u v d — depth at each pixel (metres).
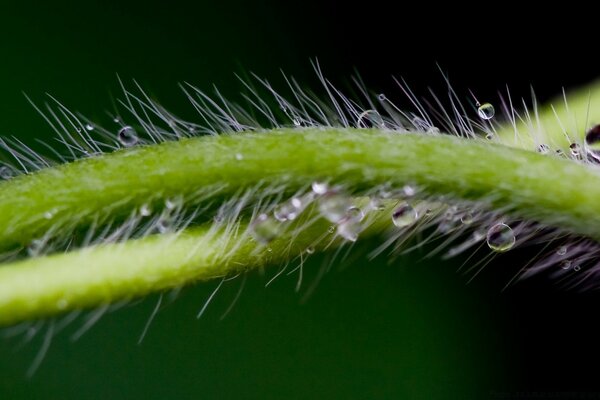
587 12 0.17
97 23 0.17
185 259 0.13
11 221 0.13
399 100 0.17
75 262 0.13
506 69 0.17
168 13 0.17
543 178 0.13
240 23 0.17
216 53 0.17
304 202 0.13
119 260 0.13
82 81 0.17
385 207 0.13
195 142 0.13
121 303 0.13
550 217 0.13
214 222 0.13
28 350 0.17
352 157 0.13
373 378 0.17
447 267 0.17
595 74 0.17
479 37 0.17
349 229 0.13
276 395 0.17
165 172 0.13
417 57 0.17
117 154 0.13
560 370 0.17
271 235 0.13
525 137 0.14
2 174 0.14
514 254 0.17
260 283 0.17
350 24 0.17
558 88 0.17
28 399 0.17
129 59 0.17
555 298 0.17
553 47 0.17
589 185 0.13
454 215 0.13
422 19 0.17
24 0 0.17
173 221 0.13
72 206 0.13
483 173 0.13
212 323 0.17
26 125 0.17
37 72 0.17
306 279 0.17
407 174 0.13
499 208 0.13
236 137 0.13
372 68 0.17
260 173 0.13
